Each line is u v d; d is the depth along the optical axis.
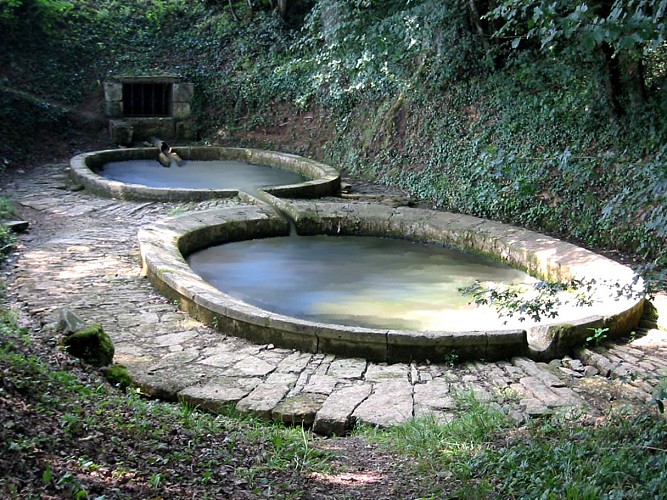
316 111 20.58
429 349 8.05
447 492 4.83
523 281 11.41
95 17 23.16
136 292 9.84
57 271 10.55
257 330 8.41
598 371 8.02
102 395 5.72
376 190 16.94
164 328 8.68
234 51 22.69
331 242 13.63
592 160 6.05
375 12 17.20
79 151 19.75
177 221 12.84
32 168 18.12
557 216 13.78
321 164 17.83
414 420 6.34
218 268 11.81
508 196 14.36
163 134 21.05
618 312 9.01
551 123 14.97
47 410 4.75
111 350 7.02
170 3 24.17
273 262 12.23
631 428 5.58
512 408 6.73
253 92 21.59
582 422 6.19
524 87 15.98
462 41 17.02
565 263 11.15
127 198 15.15
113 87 20.72
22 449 4.00
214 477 4.55
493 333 8.16
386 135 18.06
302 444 5.75
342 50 17.38
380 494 4.78
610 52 13.53
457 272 11.91
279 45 22.44
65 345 6.75
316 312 9.97
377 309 10.10
